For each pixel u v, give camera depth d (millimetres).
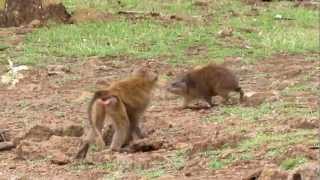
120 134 12070
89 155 11812
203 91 15547
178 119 14336
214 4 29250
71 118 15062
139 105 12398
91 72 19859
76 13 25781
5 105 16609
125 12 26812
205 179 9867
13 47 22297
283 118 13148
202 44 22922
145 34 23594
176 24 25250
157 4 28781
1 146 12859
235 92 16312
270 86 17297
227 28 24812
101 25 24656
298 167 9383
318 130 11672
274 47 22391
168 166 10883
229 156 10891
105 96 11945
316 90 16203
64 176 10812
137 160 11219
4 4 25078
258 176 9578
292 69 19109
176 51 22109
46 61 20938
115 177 10430
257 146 11141
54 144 12453
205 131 12961
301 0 31000
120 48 22125
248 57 21375
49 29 24203
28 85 18594
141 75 12602
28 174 11047
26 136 13211
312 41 23094
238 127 12852
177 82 15539
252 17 27094
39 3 25297
